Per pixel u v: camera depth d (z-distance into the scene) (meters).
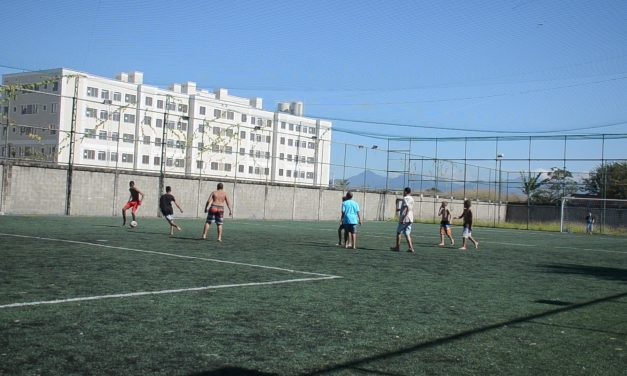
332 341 6.01
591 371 5.30
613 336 6.80
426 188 51.81
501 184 50.22
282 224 33.28
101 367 4.78
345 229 18.75
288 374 4.85
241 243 18.02
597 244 27.98
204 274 10.50
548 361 5.58
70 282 8.86
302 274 11.19
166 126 35.38
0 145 28.58
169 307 7.32
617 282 12.37
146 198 32.97
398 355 5.59
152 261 12.05
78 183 29.70
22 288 8.15
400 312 7.75
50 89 48.16
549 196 51.28
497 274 12.93
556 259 18.02
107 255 12.73
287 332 6.30
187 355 5.24
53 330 5.89
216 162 48.25
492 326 7.10
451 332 6.67
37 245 14.17
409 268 13.24
